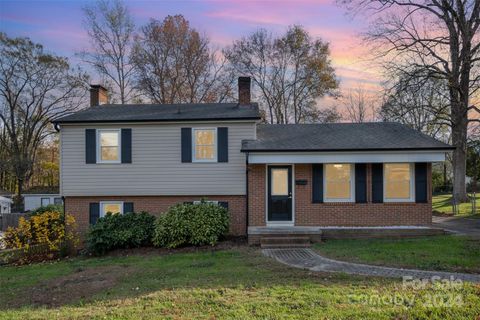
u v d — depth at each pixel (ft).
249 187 53.11
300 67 135.44
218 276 29.86
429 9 83.51
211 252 43.14
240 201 55.47
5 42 135.64
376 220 51.49
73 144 56.18
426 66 79.66
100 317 20.92
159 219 48.60
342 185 52.54
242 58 137.69
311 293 23.82
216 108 61.57
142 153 55.88
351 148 49.60
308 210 52.37
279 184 53.11
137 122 55.57
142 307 22.48
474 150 111.14
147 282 29.37
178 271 32.91
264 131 60.23
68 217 54.29
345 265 32.78
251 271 31.37
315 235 46.73
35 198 122.11
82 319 20.72
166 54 133.39
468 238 42.88
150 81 133.18
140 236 48.37
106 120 55.26
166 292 25.59
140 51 133.18
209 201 54.60
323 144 51.72
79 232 55.88
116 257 44.57
